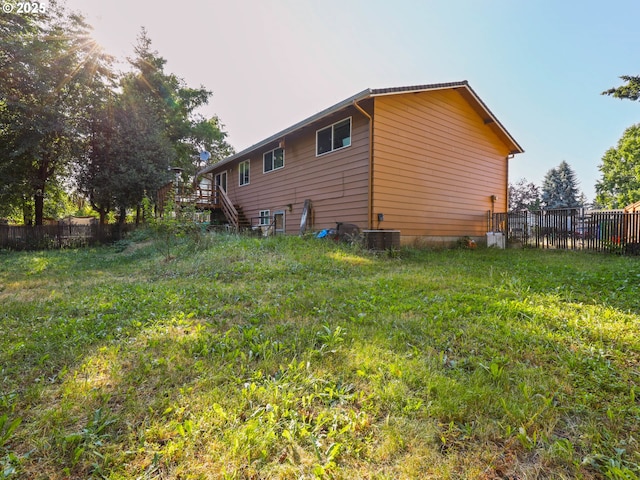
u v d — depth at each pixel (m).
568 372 2.20
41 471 1.46
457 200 11.54
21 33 13.08
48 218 25.00
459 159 11.57
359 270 6.24
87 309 4.06
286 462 1.48
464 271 6.08
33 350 2.76
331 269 6.20
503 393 1.95
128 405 1.92
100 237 15.60
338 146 10.29
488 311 3.47
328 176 10.63
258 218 14.91
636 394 1.95
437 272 5.96
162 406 1.90
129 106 16.20
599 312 3.38
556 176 42.44
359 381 2.12
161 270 7.02
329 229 10.24
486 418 1.72
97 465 1.47
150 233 13.03
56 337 3.05
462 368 2.29
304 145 11.82
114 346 2.79
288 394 1.94
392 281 5.09
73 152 15.10
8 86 13.12
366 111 9.18
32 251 13.45
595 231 10.00
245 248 8.07
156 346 2.77
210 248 8.70
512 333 2.84
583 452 1.51
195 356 2.56
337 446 1.51
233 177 17.48
